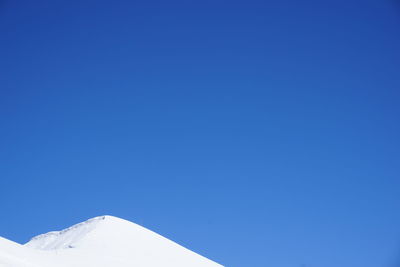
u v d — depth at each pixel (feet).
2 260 170.60
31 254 224.33
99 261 266.77
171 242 365.81
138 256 306.14
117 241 325.62
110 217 372.38
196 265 328.90
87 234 337.31
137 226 371.97
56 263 228.63
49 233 388.16
